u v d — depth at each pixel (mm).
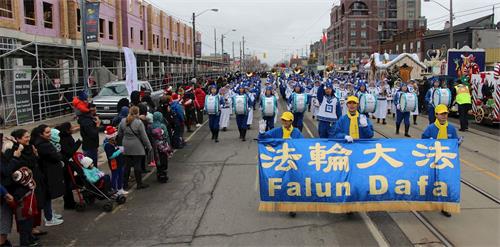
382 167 7199
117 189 8633
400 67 37625
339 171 7195
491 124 19062
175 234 6734
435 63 41188
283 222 7156
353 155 7250
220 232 6770
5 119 18859
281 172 7262
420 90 24266
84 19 18094
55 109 23234
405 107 15766
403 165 7207
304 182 7211
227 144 15055
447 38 58781
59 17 28422
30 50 20688
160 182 9961
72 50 23234
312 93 22234
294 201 7254
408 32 75625
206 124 21078
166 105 13609
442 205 7203
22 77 18953
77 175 7992
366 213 7543
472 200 8227
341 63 124000
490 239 6355
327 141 7312
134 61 19781
